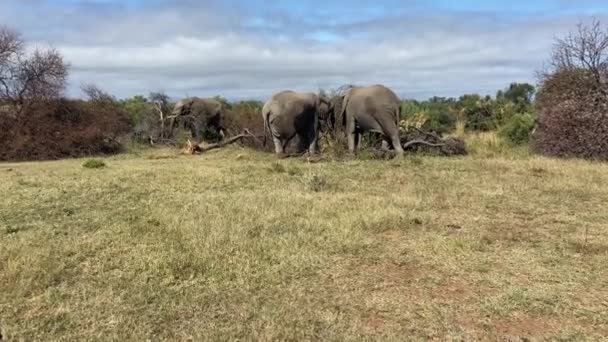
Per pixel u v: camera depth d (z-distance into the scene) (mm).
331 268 5469
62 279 5160
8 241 6293
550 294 4734
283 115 16203
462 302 4621
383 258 5758
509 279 5121
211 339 3945
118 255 5805
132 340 3941
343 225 6902
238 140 20062
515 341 3945
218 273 5266
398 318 4336
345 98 16062
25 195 9336
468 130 24781
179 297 4723
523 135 18750
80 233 6699
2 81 19812
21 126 19078
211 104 24562
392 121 15148
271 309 4469
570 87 15266
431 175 11305
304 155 16047
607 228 6891
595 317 4301
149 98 26922
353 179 10938
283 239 6301
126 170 13031
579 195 8953
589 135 14414
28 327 4141
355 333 4059
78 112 20578
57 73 20734
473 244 6102
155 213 7695
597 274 5223
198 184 10469
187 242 6176
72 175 12281
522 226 7027
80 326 4180
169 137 23984
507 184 10000
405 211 7742
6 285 4875
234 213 7578
